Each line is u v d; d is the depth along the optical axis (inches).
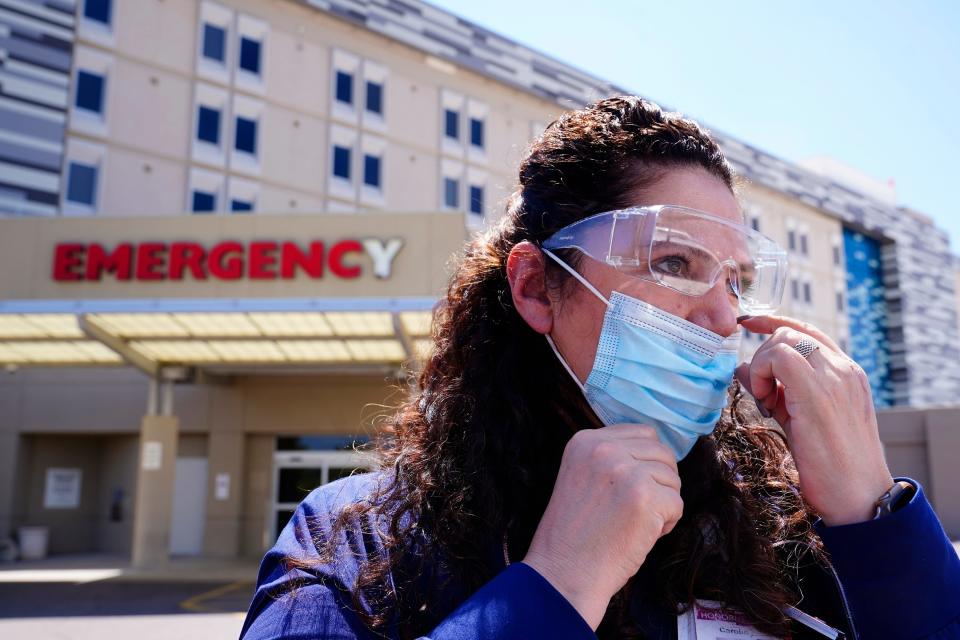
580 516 35.4
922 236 1701.5
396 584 39.5
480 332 49.7
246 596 441.4
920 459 738.8
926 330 1630.2
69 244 551.5
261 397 688.4
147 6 870.4
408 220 550.9
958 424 724.0
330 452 689.0
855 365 43.4
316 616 38.1
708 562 42.4
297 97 965.8
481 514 42.1
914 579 38.4
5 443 698.8
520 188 52.6
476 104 1114.7
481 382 47.6
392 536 41.0
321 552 41.8
